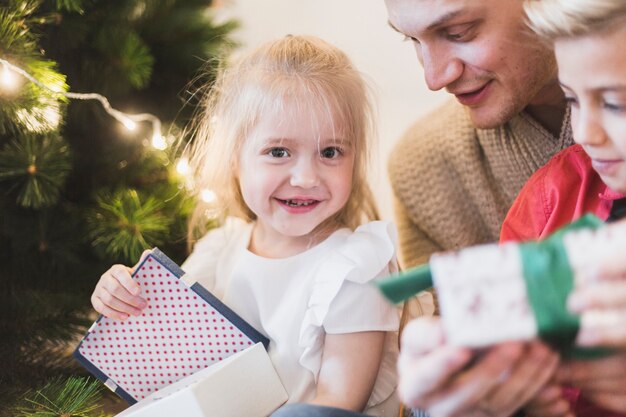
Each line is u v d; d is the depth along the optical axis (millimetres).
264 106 1078
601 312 544
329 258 1074
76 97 1260
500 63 969
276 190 1082
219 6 1705
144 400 1036
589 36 679
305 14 2125
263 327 1117
